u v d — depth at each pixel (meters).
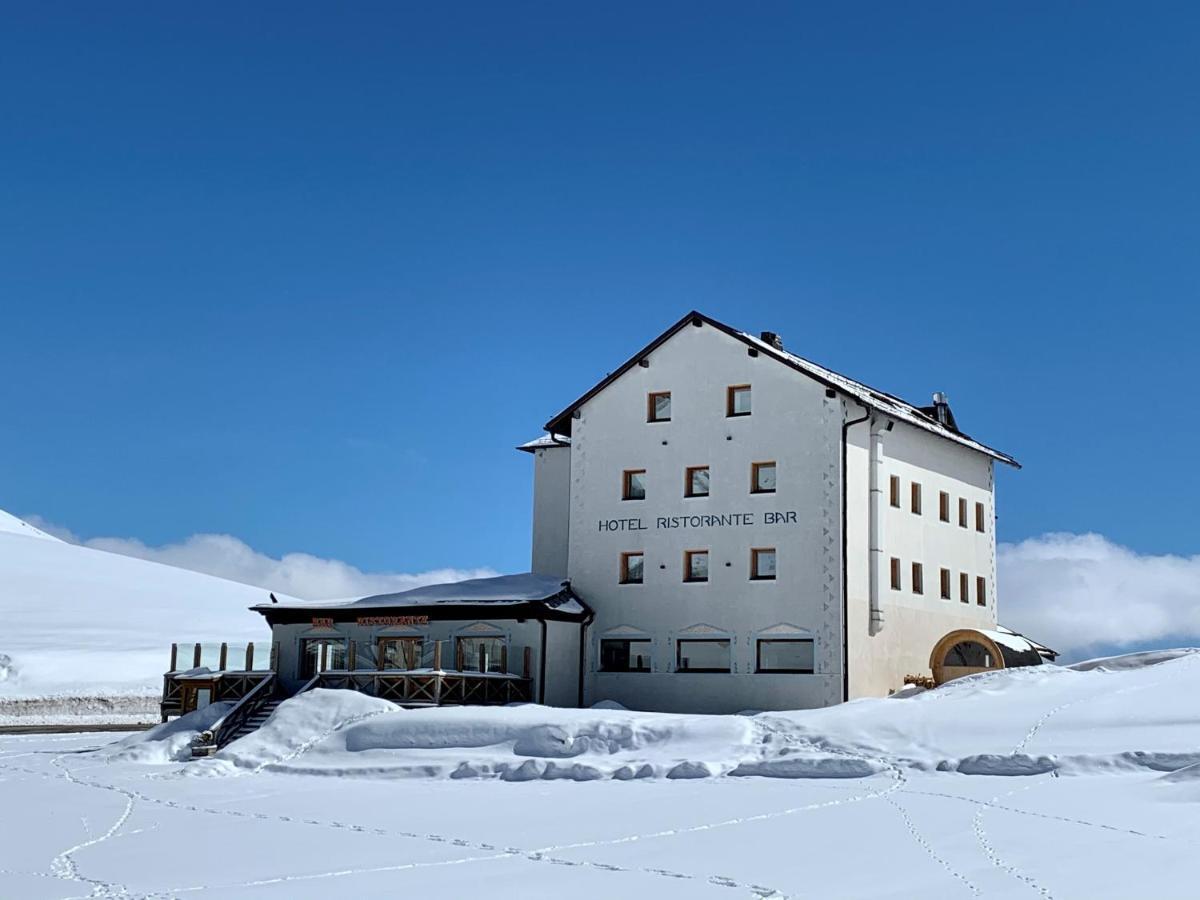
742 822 20.80
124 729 52.69
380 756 31.80
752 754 28.47
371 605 41.00
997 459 47.28
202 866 17.73
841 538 37.09
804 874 16.02
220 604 94.31
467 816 22.80
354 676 38.38
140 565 107.62
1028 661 38.78
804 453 38.09
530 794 26.05
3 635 72.81
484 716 32.22
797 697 37.00
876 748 27.69
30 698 56.41
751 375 39.31
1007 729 27.53
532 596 39.66
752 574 38.44
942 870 15.90
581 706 40.34
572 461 42.03
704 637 38.78
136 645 72.31
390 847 19.28
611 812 22.62
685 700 38.72
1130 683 30.41
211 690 40.56
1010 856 16.72
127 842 20.25
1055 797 21.84
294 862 17.97
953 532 43.88
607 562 40.84
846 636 36.66
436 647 37.84
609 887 15.46
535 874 16.52
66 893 15.75
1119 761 24.33
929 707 30.06
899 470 40.81
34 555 101.19
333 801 25.80
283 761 32.56
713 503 39.34
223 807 25.02
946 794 22.91
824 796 23.62
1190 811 19.86
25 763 35.50
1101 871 15.43
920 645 40.75
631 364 41.31
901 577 40.09
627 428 41.25
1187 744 24.67
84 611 83.38
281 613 42.16
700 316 40.34
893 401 46.00
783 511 38.16
